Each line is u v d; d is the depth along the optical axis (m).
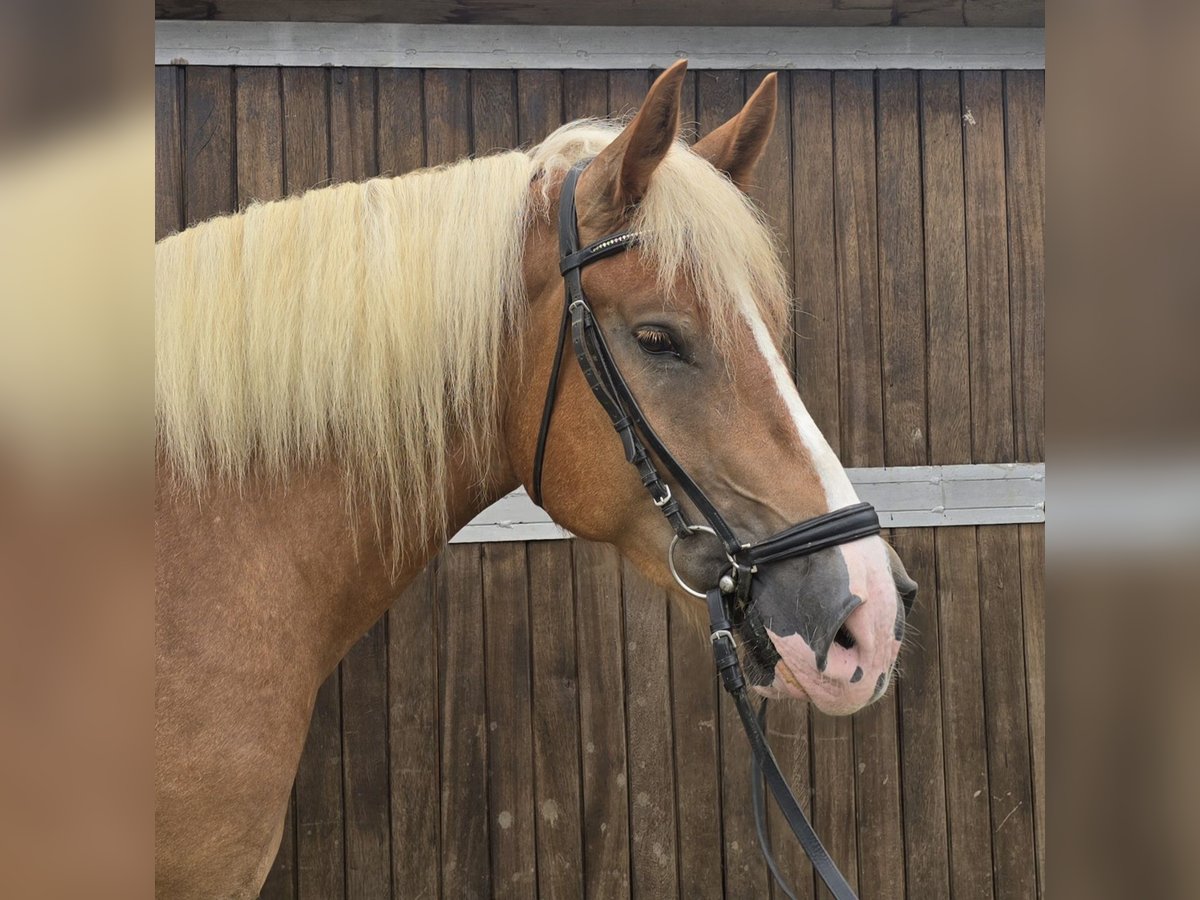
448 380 1.06
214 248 1.02
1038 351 1.95
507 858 1.82
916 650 1.92
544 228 1.06
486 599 1.82
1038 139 1.95
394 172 1.79
